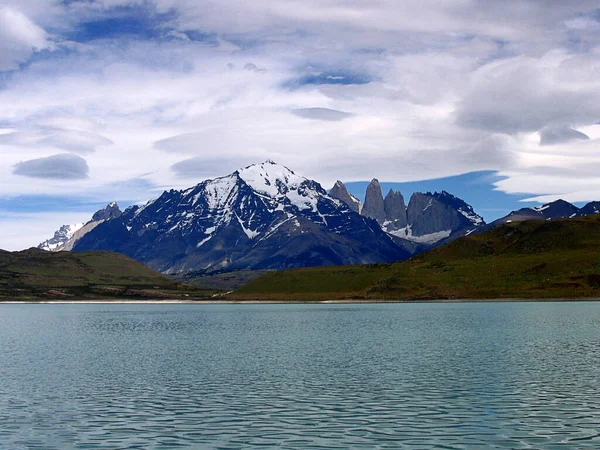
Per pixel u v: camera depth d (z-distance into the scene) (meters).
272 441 47.50
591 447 45.19
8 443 47.66
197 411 57.62
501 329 139.88
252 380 74.31
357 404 59.75
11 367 88.00
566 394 63.03
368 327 157.25
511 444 46.06
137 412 57.47
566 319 168.38
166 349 111.88
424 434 48.84
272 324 180.88
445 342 114.12
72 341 131.50
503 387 67.12
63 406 60.22
